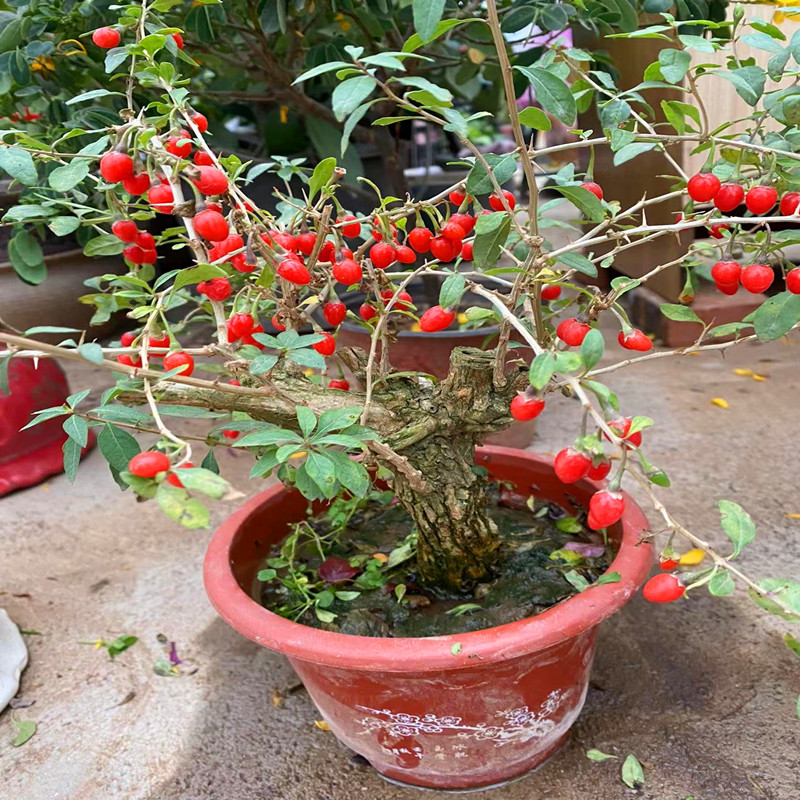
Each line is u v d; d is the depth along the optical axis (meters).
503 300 1.13
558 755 1.42
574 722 1.48
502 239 1.09
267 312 1.48
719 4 1.87
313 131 3.04
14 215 1.25
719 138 1.08
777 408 2.80
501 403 1.28
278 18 2.12
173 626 1.92
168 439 0.81
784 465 2.40
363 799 1.38
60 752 1.55
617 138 1.07
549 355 0.82
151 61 1.14
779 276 3.43
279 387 1.25
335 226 1.10
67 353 0.82
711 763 1.37
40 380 2.81
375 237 1.28
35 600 2.06
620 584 1.18
